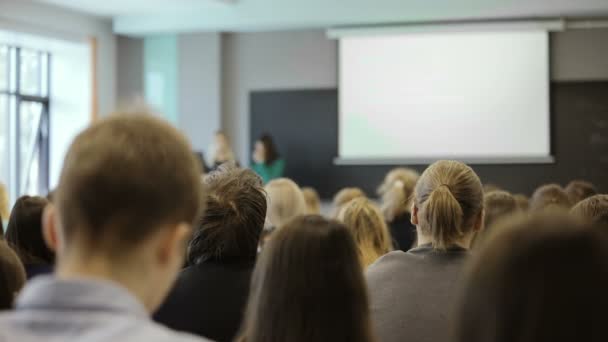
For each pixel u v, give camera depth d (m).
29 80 8.66
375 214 3.03
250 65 8.90
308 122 8.70
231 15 8.44
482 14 7.86
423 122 8.36
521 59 8.10
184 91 9.01
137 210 0.84
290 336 1.45
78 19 8.58
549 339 0.72
